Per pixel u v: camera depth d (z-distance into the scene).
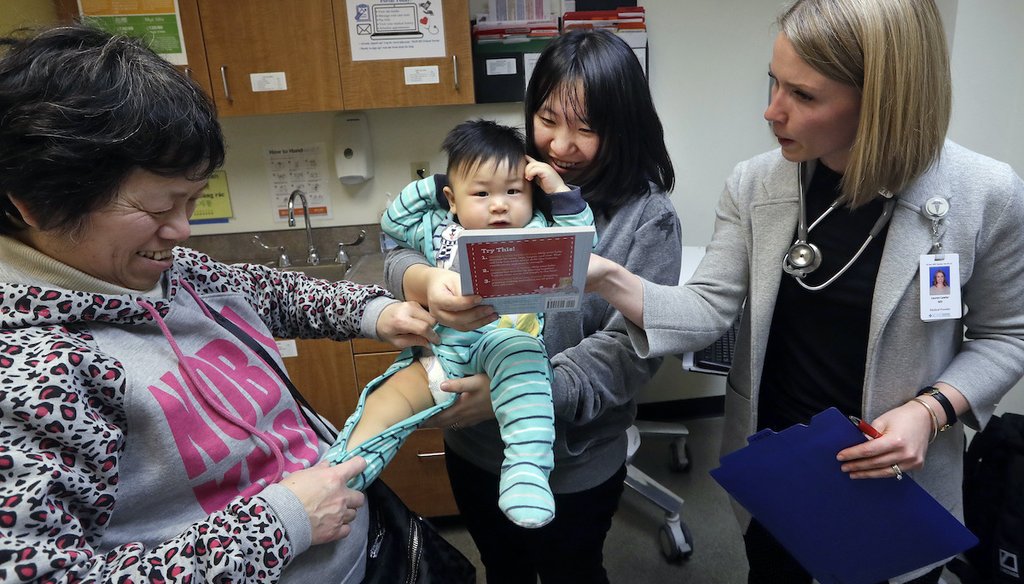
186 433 0.69
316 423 0.95
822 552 1.06
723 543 2.09
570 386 0.97
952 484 1.07
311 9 1.95
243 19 1.94
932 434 0.96
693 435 2.78
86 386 0.61
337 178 2.44
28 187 0.58
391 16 1.97
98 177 0.59
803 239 1.04
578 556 1.19
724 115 2.54
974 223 0.92
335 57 2.00
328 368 2.04
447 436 1.25
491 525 1.22
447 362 1.01
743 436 1.19
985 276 0.97
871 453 0.91
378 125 2.41
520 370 0.93
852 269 1.00
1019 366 0.97
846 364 1.05
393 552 0.92
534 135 1.10
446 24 1.99
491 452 1.12
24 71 0.57
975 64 2.02
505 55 2.27
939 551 0.96
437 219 1.15
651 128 1.06
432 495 2.19
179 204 0.70
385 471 2.14
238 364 0.82
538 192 1.09
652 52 2.43
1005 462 1.45
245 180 2.42
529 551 1.21
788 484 1.00
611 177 1.06
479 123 1.09
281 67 1.99
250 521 0.65
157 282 0.78
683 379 2.90
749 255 1.11
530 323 1.06
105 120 0.58
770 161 1.11
